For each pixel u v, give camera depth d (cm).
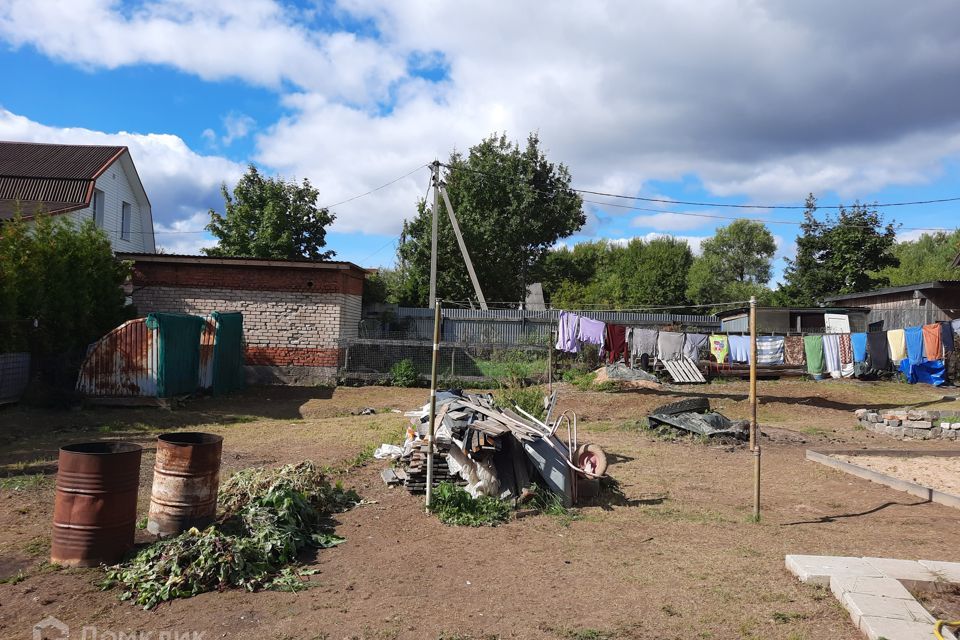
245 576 498
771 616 434
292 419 1455
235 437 1188
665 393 1891
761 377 2303
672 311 4969
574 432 880
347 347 2038
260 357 1997
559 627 422
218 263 1973
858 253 3434
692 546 598
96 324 1636
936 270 4362
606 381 1964
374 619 436
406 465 865
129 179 2647
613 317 2988
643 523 679
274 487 652
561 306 4406
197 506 571
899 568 496
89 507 515
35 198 2152
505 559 561
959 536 627
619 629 419
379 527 649
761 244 6462
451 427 752
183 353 1599
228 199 3206
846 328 2675
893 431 1327
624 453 1100
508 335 2595
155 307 1962
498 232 3575
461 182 3700
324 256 3241
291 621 432
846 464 954
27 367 1452
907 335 1797
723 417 1315
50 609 445
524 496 734
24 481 793
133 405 1459
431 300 2642
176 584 477
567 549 589
